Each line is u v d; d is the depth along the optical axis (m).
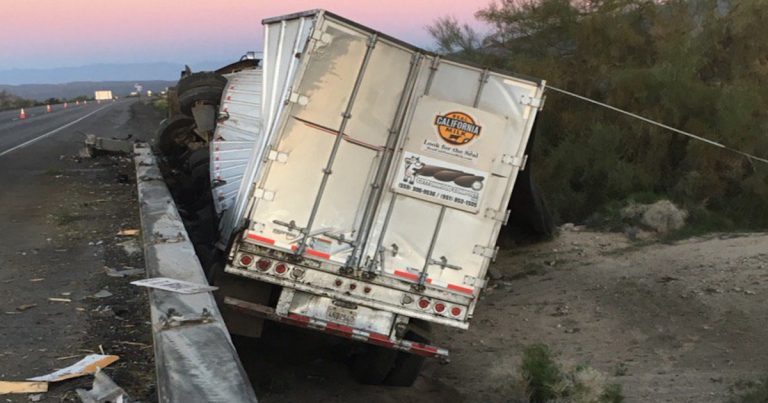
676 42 15.73
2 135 28.70
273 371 7.48
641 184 14.62
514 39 18.75
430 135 6.42
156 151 15.38
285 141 6.21
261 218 6.19
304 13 6.44
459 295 6.48
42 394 4.40
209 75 13.97
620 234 12.88
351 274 6.35
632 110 15.39
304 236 6.25
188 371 3.97
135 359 5.08
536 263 11.75
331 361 8.09
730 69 16.11
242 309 6.29
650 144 14.93
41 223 10.21
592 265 11.27
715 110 14.59
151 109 56.75
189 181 12.45
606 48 16.72
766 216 13.63
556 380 6.33
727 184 14.27
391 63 6.36
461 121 6.43
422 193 6.41
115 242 8.95
